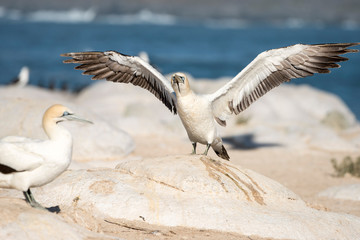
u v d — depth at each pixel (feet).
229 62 271.90
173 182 32.07
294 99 106.42
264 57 35.04
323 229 31.01
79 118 24.14
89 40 424.05
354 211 42.70
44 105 53.47
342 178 57.06
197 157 34.76
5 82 164.66
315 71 35.32
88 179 32.55
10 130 50.93
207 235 28.40
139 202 30.66
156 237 27.40
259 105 95.71
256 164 62.54
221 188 31.96
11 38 402.72
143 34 568.82
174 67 242.58
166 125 82.23
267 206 32.27
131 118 79.36
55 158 23.80
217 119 37.83
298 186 52.75
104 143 54.03
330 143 73.46
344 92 173.27
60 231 23.11
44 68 206.39
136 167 34.01
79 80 168.14
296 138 75.77
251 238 28.78
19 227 22.40
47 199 31.58
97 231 27.04
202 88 108.06
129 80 37.40
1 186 24.63
